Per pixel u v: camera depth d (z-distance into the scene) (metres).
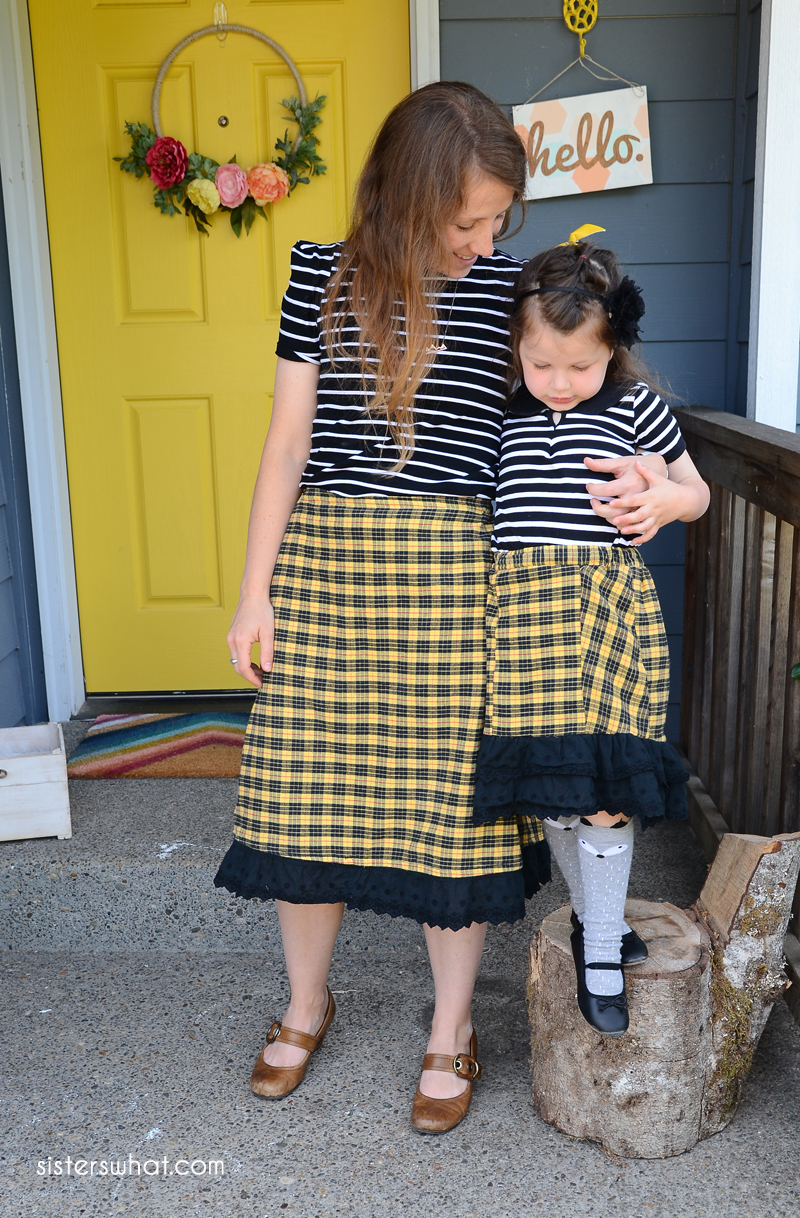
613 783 1.40
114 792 2.59
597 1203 1.52
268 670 1.58
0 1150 1.65
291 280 1.58
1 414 2.88
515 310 1.42
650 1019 1.55
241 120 2.96
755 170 2.62
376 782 1.56
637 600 1.44
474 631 1.49
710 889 1.74
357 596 1.52
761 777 2.26
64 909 2.25
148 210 3.01
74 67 2.93
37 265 2.95
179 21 2.90
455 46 2.72
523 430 1.48
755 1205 1.51
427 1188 1.56
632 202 2.79
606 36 2.70
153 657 3.29
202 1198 1.54
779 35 2.49
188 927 2.25
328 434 1.55
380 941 2.22
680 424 2.74
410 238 1.42
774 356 2.68
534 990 1.67
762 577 2.20
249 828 1.60
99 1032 1.96
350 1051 1.89
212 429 3.15
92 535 3.21
